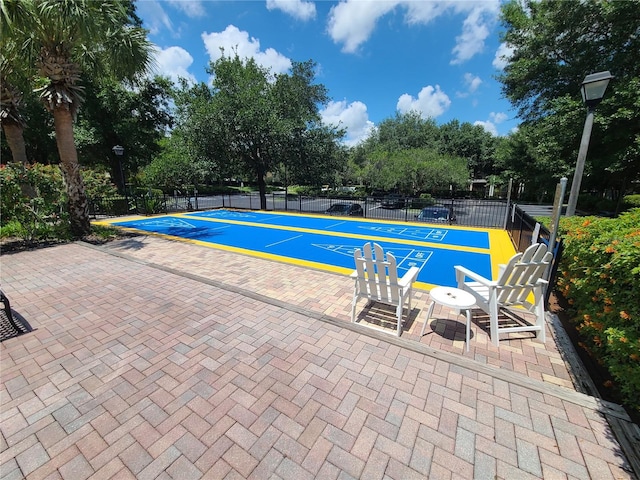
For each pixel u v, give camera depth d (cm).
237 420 220
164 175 2464
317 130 1845
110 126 1986
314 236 988
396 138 4056
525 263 312
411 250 791
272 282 516
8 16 597
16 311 394
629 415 223
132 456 191
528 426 216
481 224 1421
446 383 260
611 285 263
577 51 1405
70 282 502
